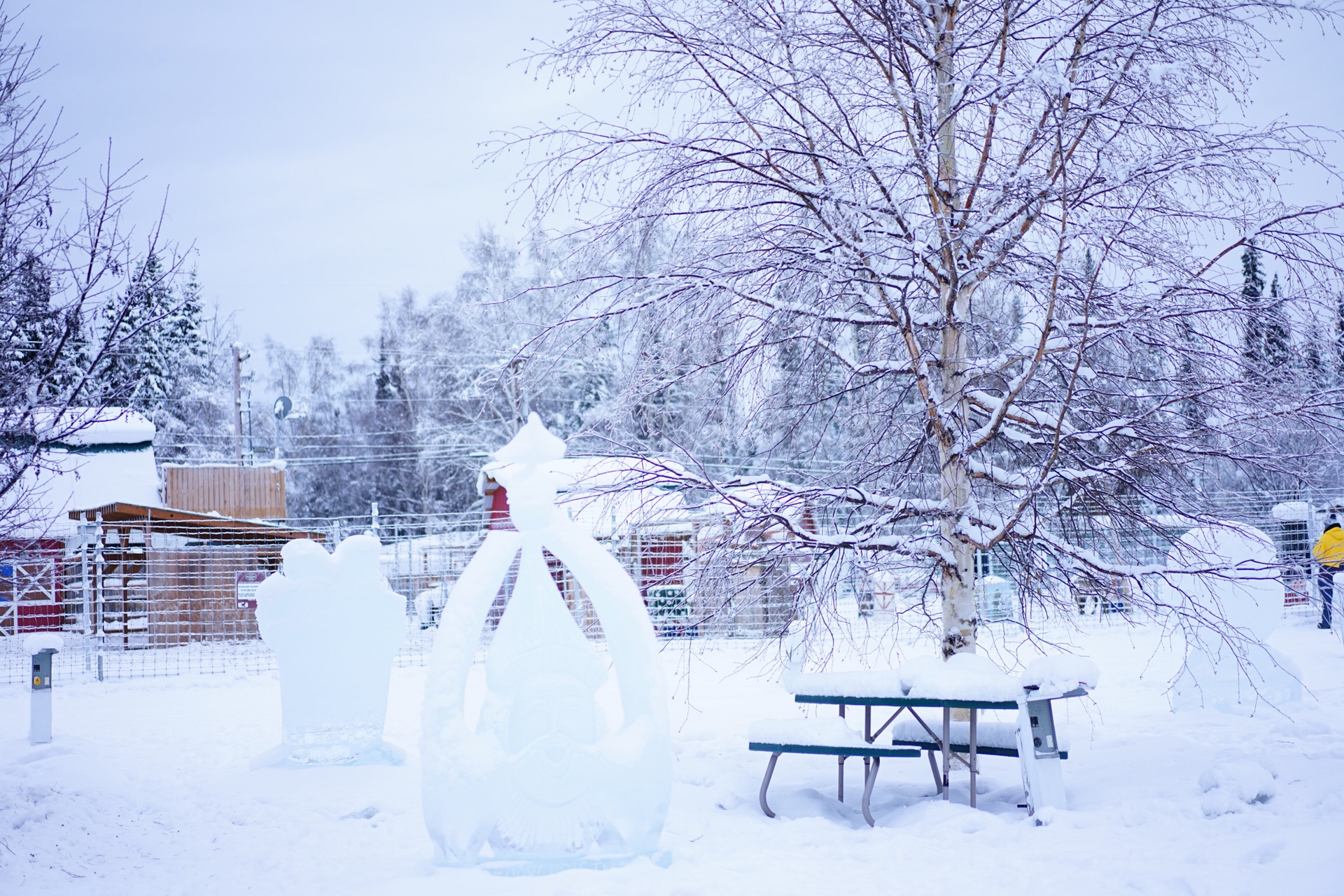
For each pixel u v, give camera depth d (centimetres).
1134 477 823
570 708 565
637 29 791
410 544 2042
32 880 588
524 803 545
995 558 894
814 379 911
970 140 835
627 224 818
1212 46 748
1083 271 804
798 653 841
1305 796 609
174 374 4509
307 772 857
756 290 824
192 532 2133
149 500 2469
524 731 559
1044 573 792
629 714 569
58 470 711
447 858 548
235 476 2756
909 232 768
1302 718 930
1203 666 1033
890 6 779
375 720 908
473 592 566
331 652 905
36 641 1040
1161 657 1527
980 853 554
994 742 715
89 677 1706
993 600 1741
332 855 617
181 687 1575
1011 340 930
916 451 910
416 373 4756
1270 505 1808
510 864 539
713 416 894
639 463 805
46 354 702
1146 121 740
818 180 816
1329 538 1557
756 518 772
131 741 1059
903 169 764
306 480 5444
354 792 793
